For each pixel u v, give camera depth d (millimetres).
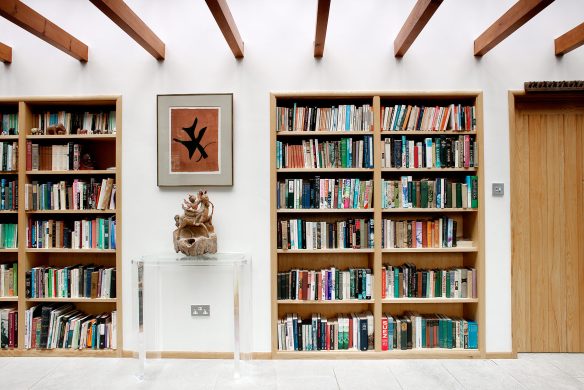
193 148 2594
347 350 2545
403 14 2602
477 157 2547
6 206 2617
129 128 2625
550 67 2568
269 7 2627
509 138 2564
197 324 2598
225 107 2592
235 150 2617
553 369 2367
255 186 2604
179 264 2471
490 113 2572
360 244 2553
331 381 2215
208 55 2629
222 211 2605
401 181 2559
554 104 2666
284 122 2590
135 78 2633
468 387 2145
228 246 2602
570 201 2633
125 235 2607
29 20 2064
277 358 2527
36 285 2596
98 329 2586
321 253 2756
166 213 2613
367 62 2600
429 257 2764
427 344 2559
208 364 2471
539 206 2639
